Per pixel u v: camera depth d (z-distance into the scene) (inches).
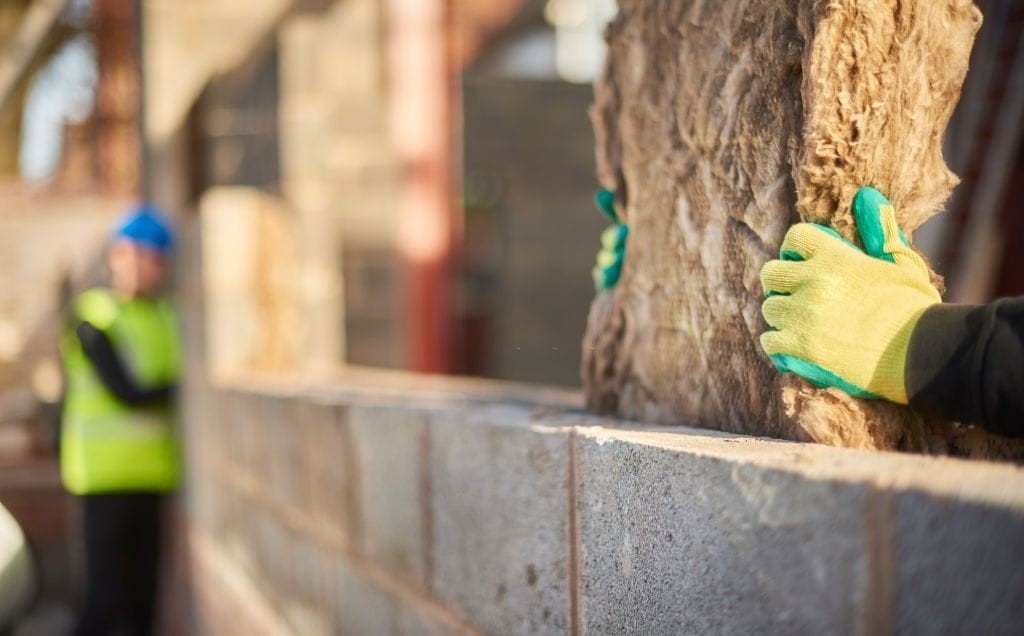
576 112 377.7
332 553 92.0
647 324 59.3
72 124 327.3
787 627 34.2
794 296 45.6
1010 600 26.6
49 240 289.4
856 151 45.3
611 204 65.9
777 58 48.2
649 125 59.3
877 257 45.5
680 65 56.1
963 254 157.9
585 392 67.0
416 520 71.6
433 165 317.4
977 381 39.6
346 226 311.1
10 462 216.7
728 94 51.8
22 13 410.6
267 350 152.6
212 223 147.6
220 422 139.7
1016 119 155.3
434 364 315.9
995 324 39.7
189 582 168.6
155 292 173.8
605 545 46.4
